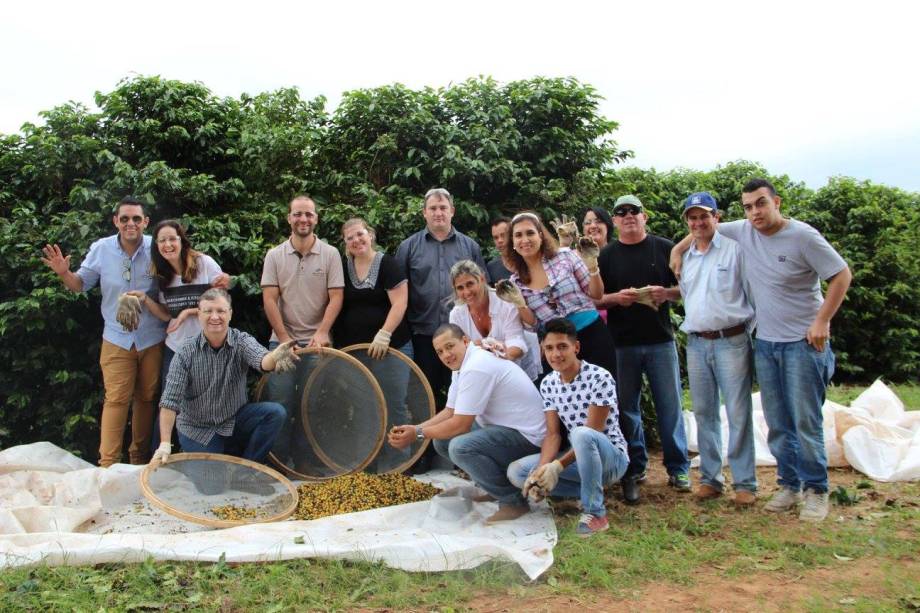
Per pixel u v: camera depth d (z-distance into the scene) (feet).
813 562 12.11
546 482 12.98
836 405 19.97
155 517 14.57
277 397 17.60
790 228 14.12
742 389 15.17
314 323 18.10
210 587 10.84
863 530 13.56
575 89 23.93
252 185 23.11
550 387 14.20
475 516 14.33
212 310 15.60
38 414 19.57
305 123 24.79
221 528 13.62
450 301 16.93
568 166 24.22
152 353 17.81
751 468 15.35
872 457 17.94
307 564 11.53
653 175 33.42
